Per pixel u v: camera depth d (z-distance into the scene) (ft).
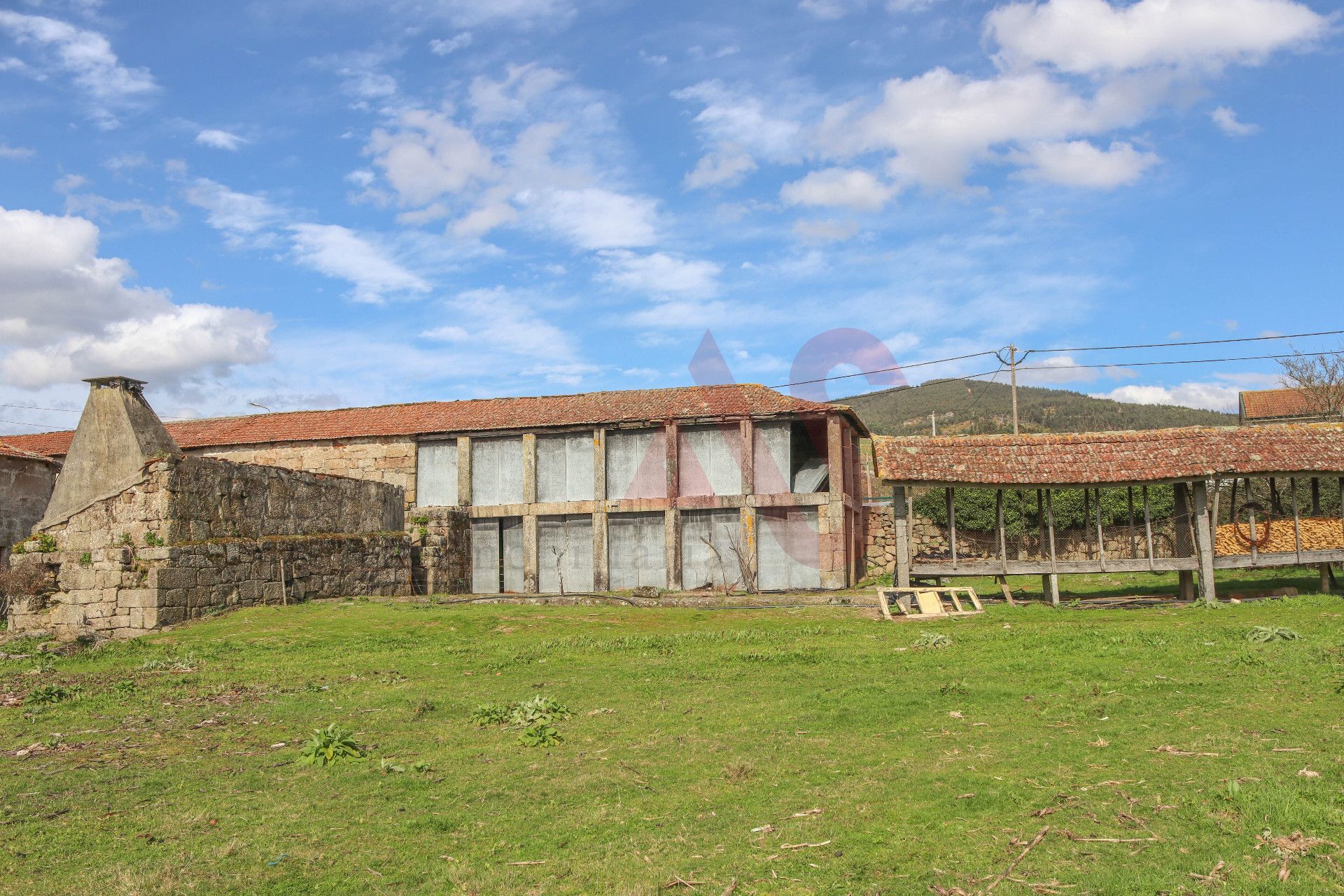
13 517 75.46
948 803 19.88
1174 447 59.72
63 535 59.36
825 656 40.75
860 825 18.75
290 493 70.03
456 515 91.81
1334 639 37.70
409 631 53.47
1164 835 17.33
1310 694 28.02
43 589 57.47
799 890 15.75
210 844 18.67
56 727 29.78
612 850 17.99
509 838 18.93
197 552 57.82
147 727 29.60
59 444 103.45
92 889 16.26
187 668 41.65
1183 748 23.03
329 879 16.84
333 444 98.48
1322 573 58.90
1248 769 20.89
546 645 46.83
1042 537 61.31
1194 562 57.57
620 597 72.38
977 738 25.18
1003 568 59.36
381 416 101.86
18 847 18.54
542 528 92.68
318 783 23.04
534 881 16.57
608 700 33.12
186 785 22.95
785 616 59.62
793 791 21.26
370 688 36.47
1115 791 19.98
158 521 57.67
